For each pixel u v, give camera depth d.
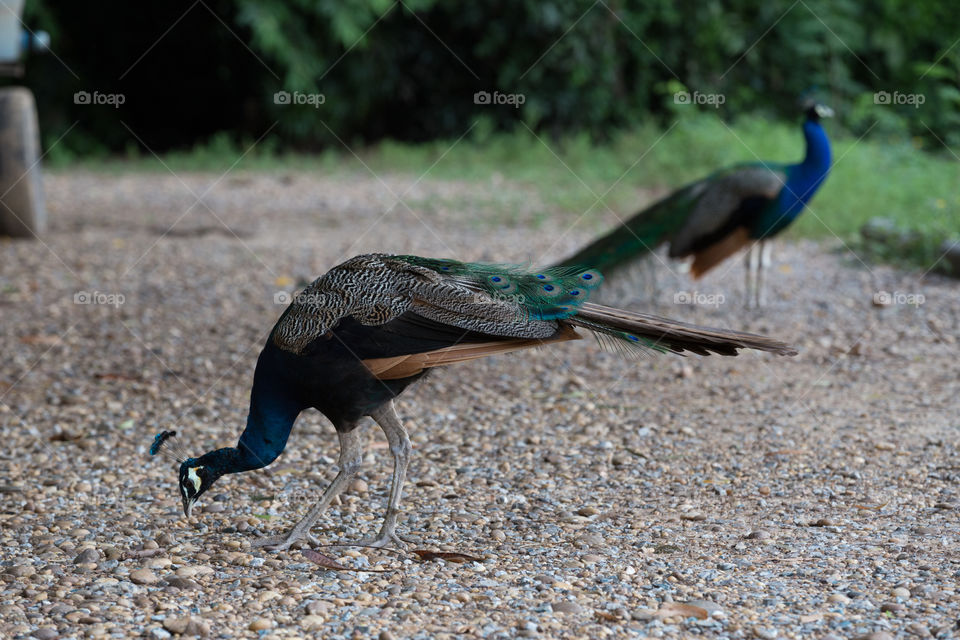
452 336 4.75
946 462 6.04
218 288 10.91
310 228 14.51
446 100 24.47
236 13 22.91
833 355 8.48
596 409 7.27
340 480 5.02
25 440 6.71
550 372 8.18
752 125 18.78
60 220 15.16
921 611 4.16
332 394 4.79
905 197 13.94
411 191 18.09
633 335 4.83
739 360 8.41
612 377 8.03
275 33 22.03
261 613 4.23
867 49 22.59
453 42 24.16
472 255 12.38
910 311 9.75
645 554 4.86
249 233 14.10
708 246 9.66
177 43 23.73
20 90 13.64
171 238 13.73
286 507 5.61
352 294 4.80
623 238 9.45
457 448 6.54
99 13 23.59
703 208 9.46
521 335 4.74
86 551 4.86
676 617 4.12
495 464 6.24
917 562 4.66
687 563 4.73
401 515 5.46
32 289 10.81
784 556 4.79
